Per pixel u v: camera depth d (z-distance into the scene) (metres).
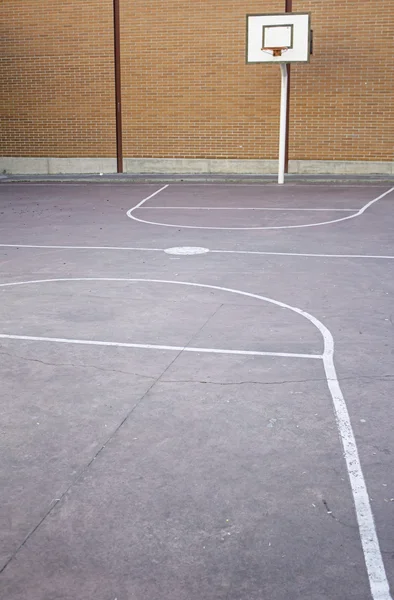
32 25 23.00
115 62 22.69
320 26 21.00
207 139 22.66
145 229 14.02
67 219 15.47
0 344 7.10
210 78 22.12
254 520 3.95
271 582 3.42
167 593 3.36
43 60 23.22
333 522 3.92
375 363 6.41
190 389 5.85
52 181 22.91
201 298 8.78
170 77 22.41
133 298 8.82
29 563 3.60
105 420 5.29
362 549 3.67
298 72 21.47
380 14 20.52
